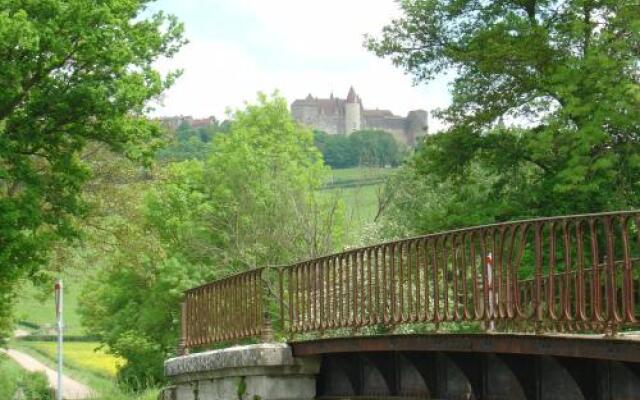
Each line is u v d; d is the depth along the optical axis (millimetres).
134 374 61531
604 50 32625
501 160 37406
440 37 40156
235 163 58344
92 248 44250
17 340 113688
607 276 10969
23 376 54875
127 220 44531
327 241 46969
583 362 11602
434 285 14078
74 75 31219
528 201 35062
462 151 38656
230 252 54688
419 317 14438
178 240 58250
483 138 38219
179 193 56844
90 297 69250
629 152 33219
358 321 16000
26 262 31312
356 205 47469
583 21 34781
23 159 31297
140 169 45844
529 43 35469
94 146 44250
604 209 33094
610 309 10953
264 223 52312
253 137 63188
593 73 31953
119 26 30672
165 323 61375
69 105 30828
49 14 29297
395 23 40250
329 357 17734
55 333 116375
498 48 35531
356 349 15477
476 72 38031
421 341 13805
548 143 32781
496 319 12844
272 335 18438
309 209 49281
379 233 43250
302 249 49594
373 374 16078
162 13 32750
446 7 39469
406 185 46688
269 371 17938
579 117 32938
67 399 43938
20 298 49625
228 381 19344
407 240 14805
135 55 31562
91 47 30000
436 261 14125
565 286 11758
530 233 31969
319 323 17188
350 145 150000
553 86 33719
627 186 33844
